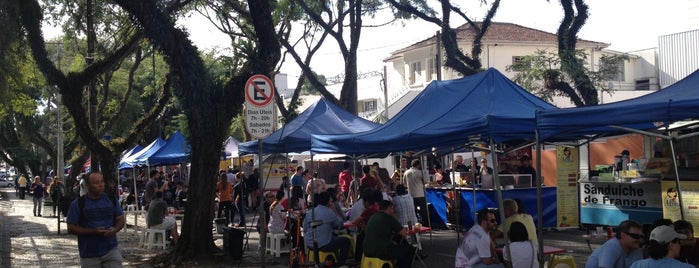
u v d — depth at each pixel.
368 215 12.02
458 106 10.59
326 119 15.20
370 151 11.12
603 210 14.59
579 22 22.75
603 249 7.18
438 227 17.91
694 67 36.09
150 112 20.97
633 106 7.21
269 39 13.89
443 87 11.62
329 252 12.03
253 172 26.78
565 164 16.14
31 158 57.44
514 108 10.08
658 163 11.44
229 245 13.70
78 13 24.33
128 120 46.19
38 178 32.12
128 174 49.06
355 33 24.94
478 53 23.58
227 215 21.47
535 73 24.30
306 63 27.14
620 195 14.17
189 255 13.60
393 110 38.44
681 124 9.73
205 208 13.81
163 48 13.30
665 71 37.41
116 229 8.38
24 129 37.56
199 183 13.79
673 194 11.10
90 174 8.30
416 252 10.88
